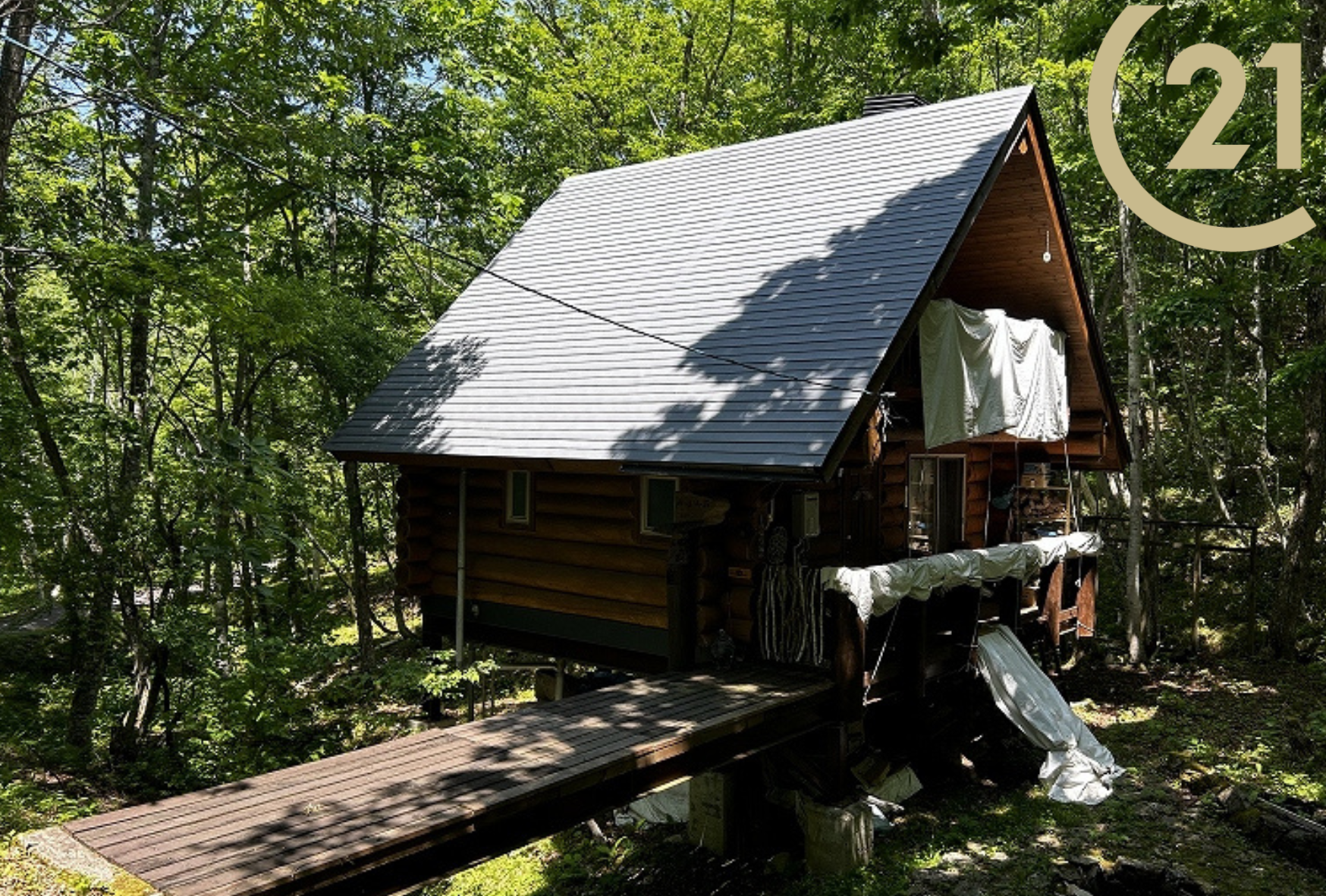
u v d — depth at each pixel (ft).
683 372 32.50
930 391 33.42
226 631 41.55
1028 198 37.45
